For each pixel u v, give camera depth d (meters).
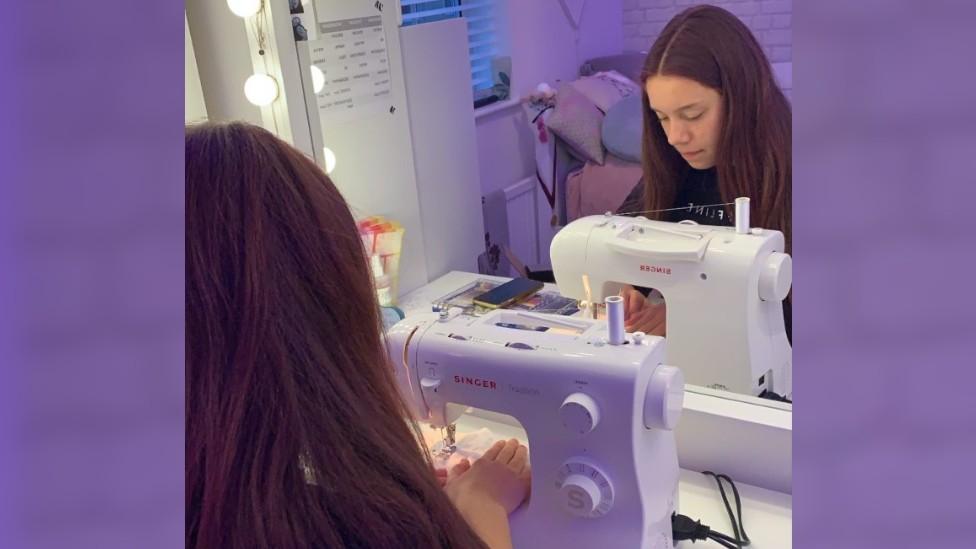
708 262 0.95
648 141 1.00
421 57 1.24
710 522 0.95
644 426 0.80
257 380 0.51
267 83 1.19
